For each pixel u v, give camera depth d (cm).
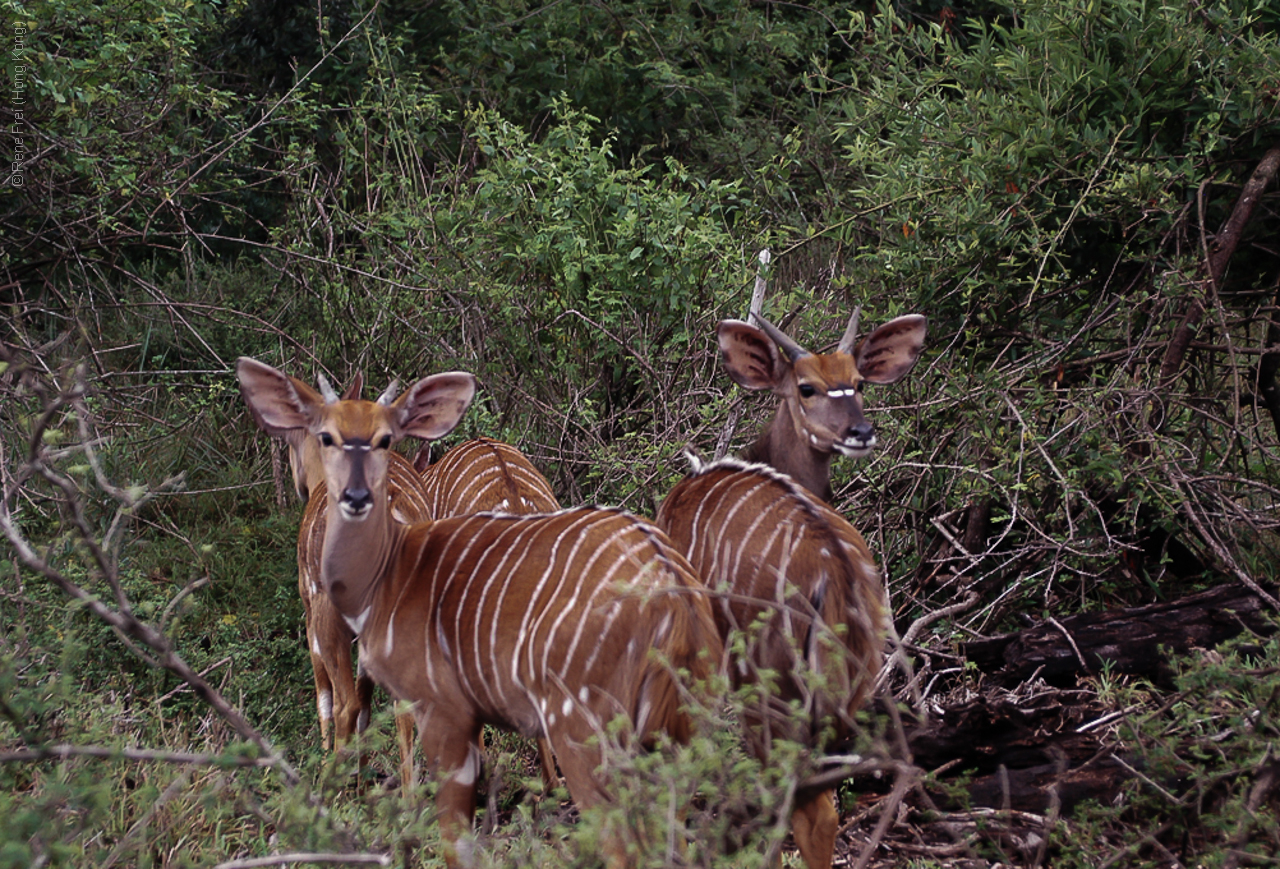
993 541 1045
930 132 1143
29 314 1332
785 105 2006
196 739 786
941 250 1063
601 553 595
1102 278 1113
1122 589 1048
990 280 1035
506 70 1869
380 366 1324
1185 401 1049
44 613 794
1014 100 1106
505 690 611
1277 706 623
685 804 501
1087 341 1088
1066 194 1075
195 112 1709
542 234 1162
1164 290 980
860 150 1173
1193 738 680
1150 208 1001
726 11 2044
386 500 668
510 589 611
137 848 568
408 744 811
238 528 1173
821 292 1270
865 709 651
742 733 617
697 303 1157
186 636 945
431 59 1994
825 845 619
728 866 473
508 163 1223
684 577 589
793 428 831
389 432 676
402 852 564
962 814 716
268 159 1741
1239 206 998
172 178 1346
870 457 1002
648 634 569
